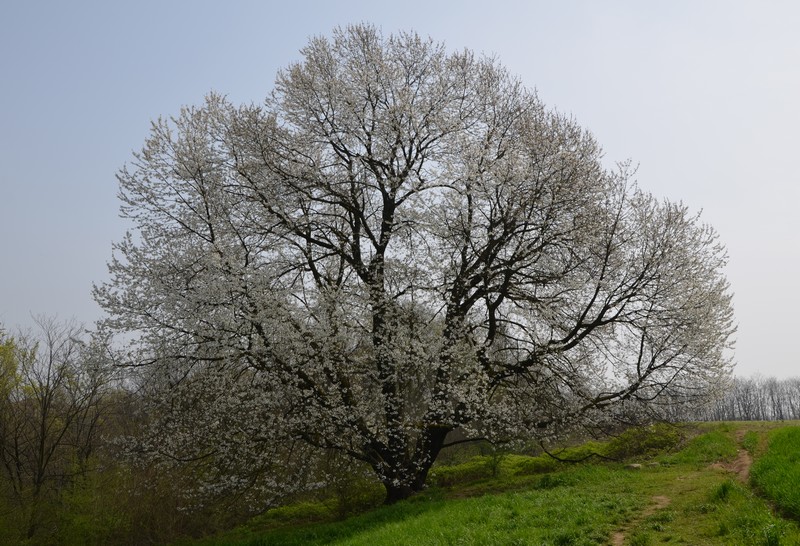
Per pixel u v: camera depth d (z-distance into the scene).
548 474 17.69
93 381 19.16
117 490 18.00
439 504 14.24
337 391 16.00
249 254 16.72
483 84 19.58
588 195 17.67
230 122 17.91
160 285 15.48
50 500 18.06
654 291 17.52
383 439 16.59
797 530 7.70
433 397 16.39
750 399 88.81
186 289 15.66
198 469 16.92
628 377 18.28
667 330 17.69
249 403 15.36
